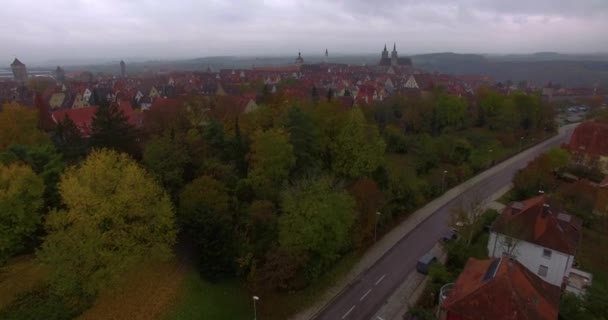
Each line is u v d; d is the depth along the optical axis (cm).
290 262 3953
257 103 9600
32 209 3769
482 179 7738
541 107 11138
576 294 3897
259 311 3972
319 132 6222
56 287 3459
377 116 9606
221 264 4116
